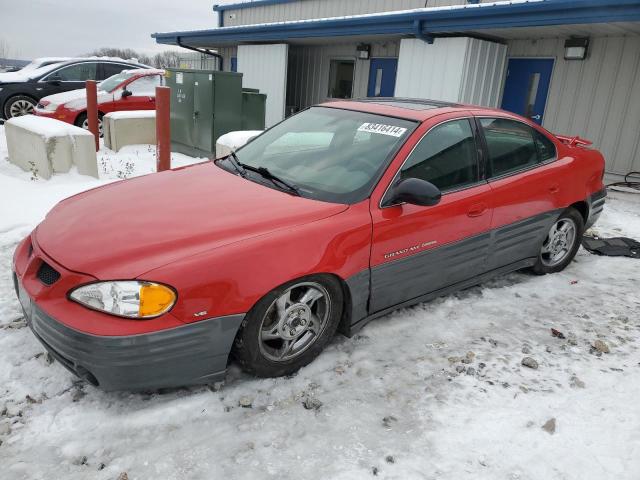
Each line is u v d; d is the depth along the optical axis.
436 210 3.49
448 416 2.79
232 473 2.34
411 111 3.82
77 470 2.32
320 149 3.74
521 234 4.26
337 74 14.07
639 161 8.63
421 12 9.46
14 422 2.58
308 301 3.01
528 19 8.03
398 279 3.43
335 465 2.42
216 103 9.58
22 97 12.72
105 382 2.49
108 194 3.43
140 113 10.30
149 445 2.48
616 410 2.92
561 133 9.60
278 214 2.99
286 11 15.66
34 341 3.24
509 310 4.07
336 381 3.05
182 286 2.51
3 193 6.12
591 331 3.82
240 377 3.02
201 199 3.20
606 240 5.91
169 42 17.94
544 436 2.68
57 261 2.65
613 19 7.08
